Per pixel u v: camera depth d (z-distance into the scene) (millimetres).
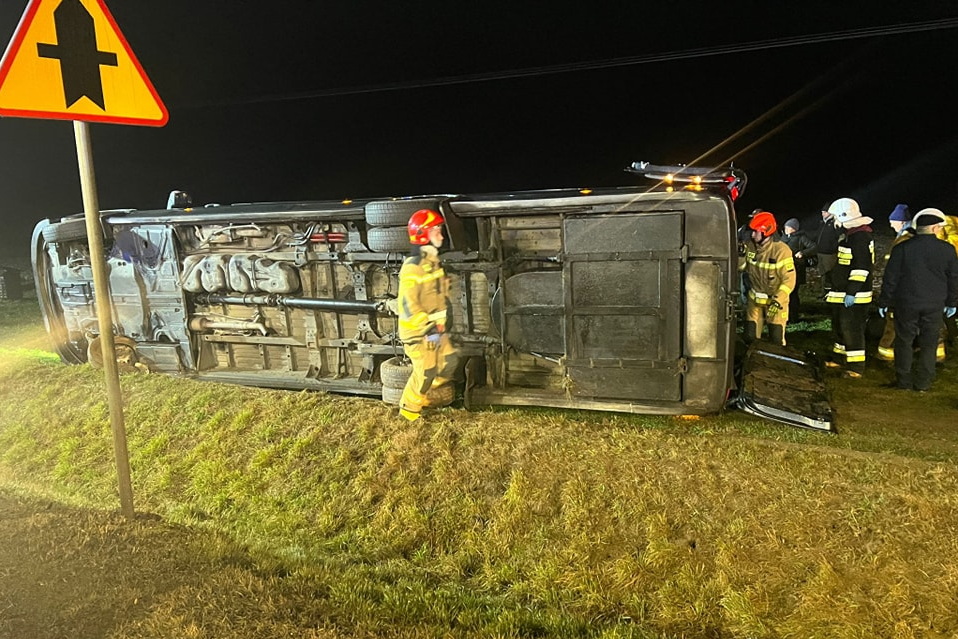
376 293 6488
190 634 2908
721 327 5117
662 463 4266
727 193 5344
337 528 4176
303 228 6645
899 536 3424
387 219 5797
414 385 5148
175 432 5543
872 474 3982
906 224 7246
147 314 7359
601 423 5180
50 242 7723
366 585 3486
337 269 6641
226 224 6883
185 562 3611
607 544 3664
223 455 5121
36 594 3201
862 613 2996
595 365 5445
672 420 5477
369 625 3084
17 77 3250
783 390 5586
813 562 3332
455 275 5898
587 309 5383
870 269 6793
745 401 5305
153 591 3268
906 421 5578
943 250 6117
